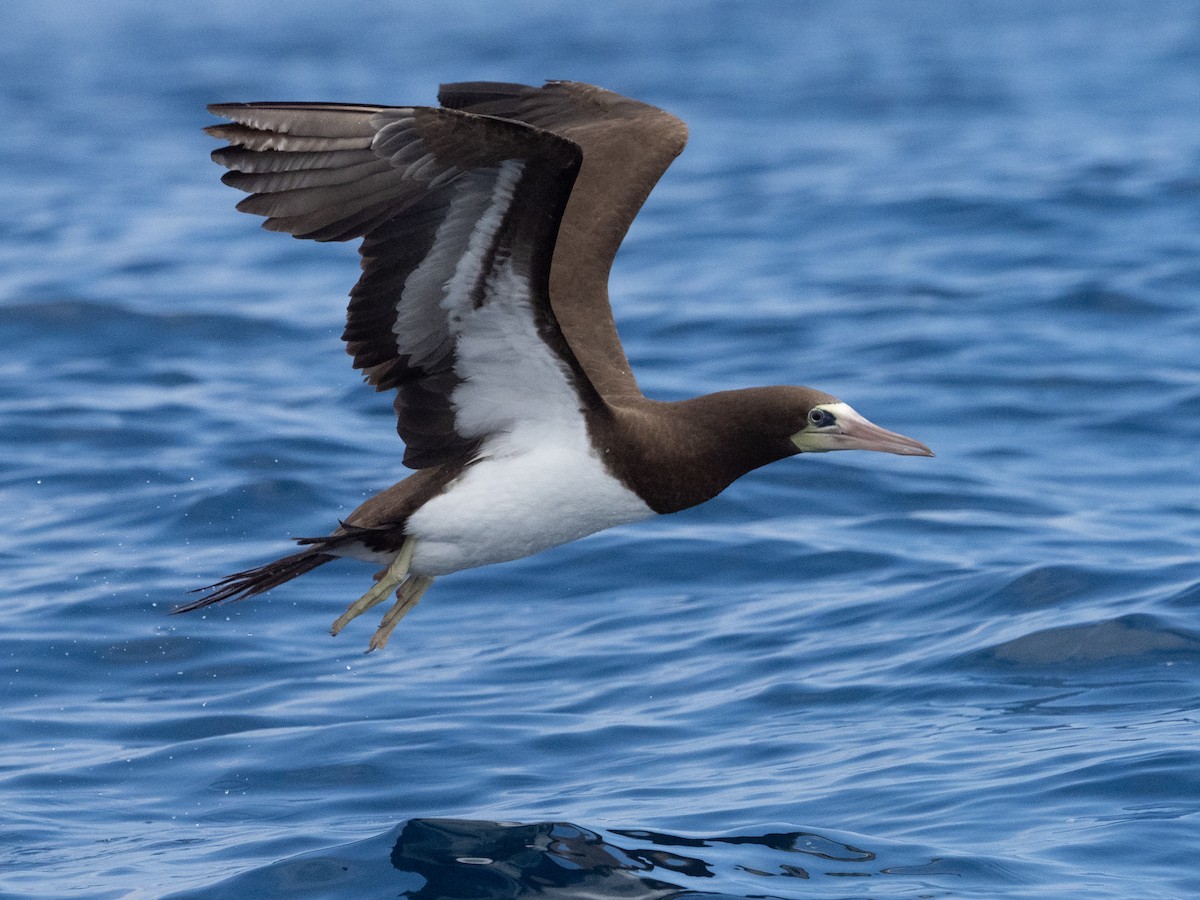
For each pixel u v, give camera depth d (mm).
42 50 59812
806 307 23562
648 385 20234
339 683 13211
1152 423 18375
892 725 11734
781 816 10344
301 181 9391
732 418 11094
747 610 14297
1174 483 16688
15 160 38656
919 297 23641
